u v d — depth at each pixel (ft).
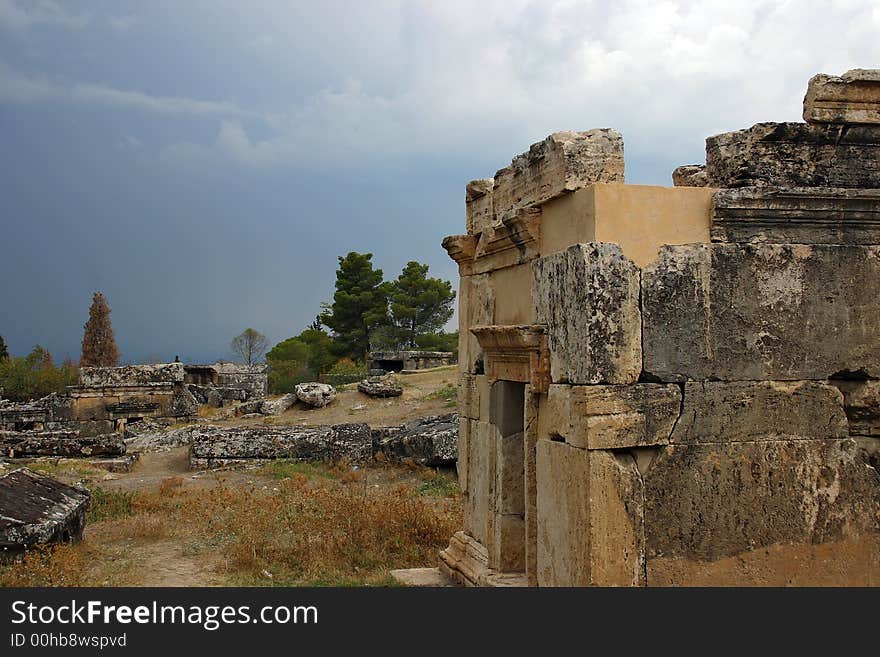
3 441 76.13
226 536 38.45
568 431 20.98
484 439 29.12
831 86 21.81
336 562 33.06
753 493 20.95
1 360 177.58
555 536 21.91
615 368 20.15
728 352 21.01
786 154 21.93
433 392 106.32
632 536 20.07
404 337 205.77
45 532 32.35
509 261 26.63
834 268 21.84
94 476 65.62
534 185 24.39
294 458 69.77
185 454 77.30
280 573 31.65
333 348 202.28
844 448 21.67
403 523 36.78
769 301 21.35
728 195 20.99
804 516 21.26
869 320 22.03
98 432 102.17
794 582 21.07
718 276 21.01
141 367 116.06
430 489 55.31
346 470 64.85
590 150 21.65
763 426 21.13
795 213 21.52
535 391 23.34
